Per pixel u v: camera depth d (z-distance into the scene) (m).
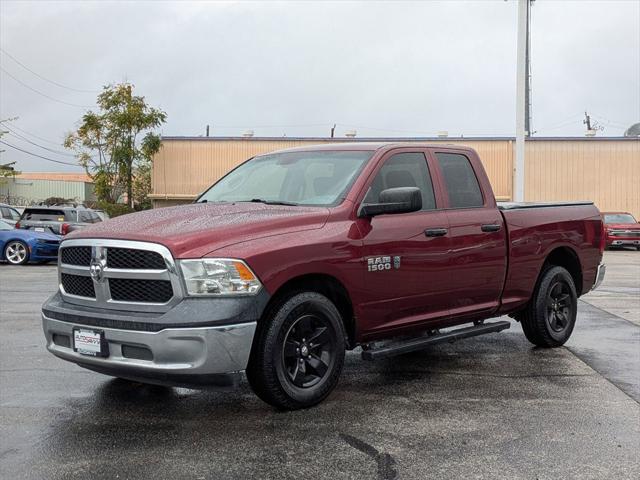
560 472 3.86
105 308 4.70
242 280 4.50
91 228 5.06
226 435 4.44
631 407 5.14
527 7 20.62
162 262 4.48
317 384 5.03
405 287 5.57
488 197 6.54
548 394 5.49
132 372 4.55
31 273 16.22
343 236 5.12
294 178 5.85
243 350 4.49
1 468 3.88
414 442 4.33
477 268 6.21
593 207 7.91
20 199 47.22
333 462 3.98
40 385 5.68
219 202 5.79
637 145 33.62
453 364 6.56
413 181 5.92
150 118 36.34
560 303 7.37
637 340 7.80
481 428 4.62
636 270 18.12
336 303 5.34
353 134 35.00
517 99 20.67
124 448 4.20
